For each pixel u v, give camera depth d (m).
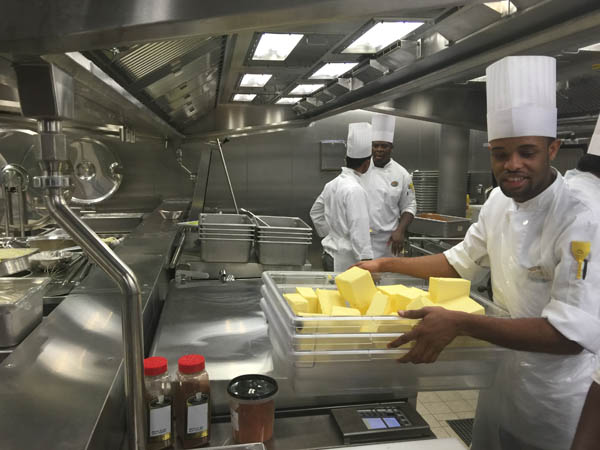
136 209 4.30
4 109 1.51
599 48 1.70
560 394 1.23
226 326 1.57
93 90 1.09
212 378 1.16
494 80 1.12
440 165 4.03
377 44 1.61
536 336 1.03
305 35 1.52
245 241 2.46
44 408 0.79
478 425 1.49
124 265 0.74
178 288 2.10
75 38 0.57
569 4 0.97
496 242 1.38
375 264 1.57
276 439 1.05
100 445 0.78
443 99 3.13
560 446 1.26
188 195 4.37
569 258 1.08
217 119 4.30
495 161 1.16
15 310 1.15
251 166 4.47
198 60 1.90
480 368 1.10
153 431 0.92
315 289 1.37
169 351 1.35
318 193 4.59
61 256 2.04
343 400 1.21
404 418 1.11
